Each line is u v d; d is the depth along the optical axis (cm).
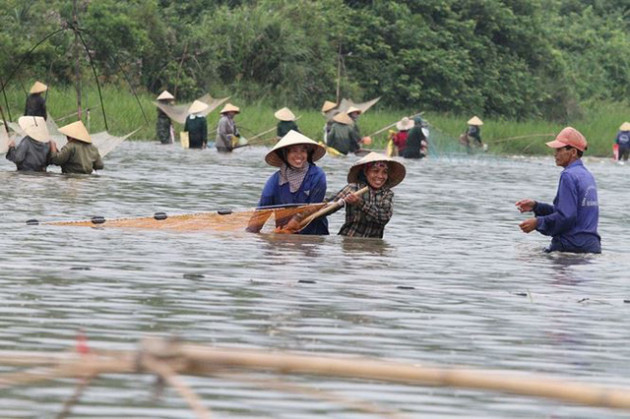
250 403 1305
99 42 9425
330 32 11231
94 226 2927
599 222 3803
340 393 1357
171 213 3328
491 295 2125
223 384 1373
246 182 4641
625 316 1959
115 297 1933
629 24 15525
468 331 1766
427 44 11550
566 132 2822
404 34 11531
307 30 11044
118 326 1697
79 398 1299
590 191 2808
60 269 2217
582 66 13738
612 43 14212
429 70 11450
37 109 6862
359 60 11338
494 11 12156
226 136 7181
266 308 1883
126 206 3484
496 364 1549
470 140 8456
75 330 1658
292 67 10600
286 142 2820
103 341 1588
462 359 1570
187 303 1902
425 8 11825
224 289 2056
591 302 2092
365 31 11431
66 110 8194
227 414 1262
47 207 3341
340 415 1270
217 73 10300
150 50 9788
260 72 10600
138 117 8325
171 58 9969
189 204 3634
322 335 1684
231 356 950
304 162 2855
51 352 1495
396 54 11525
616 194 5225
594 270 2533
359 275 2291
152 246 2598
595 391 980
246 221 2903
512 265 2562
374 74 11319
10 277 2103
